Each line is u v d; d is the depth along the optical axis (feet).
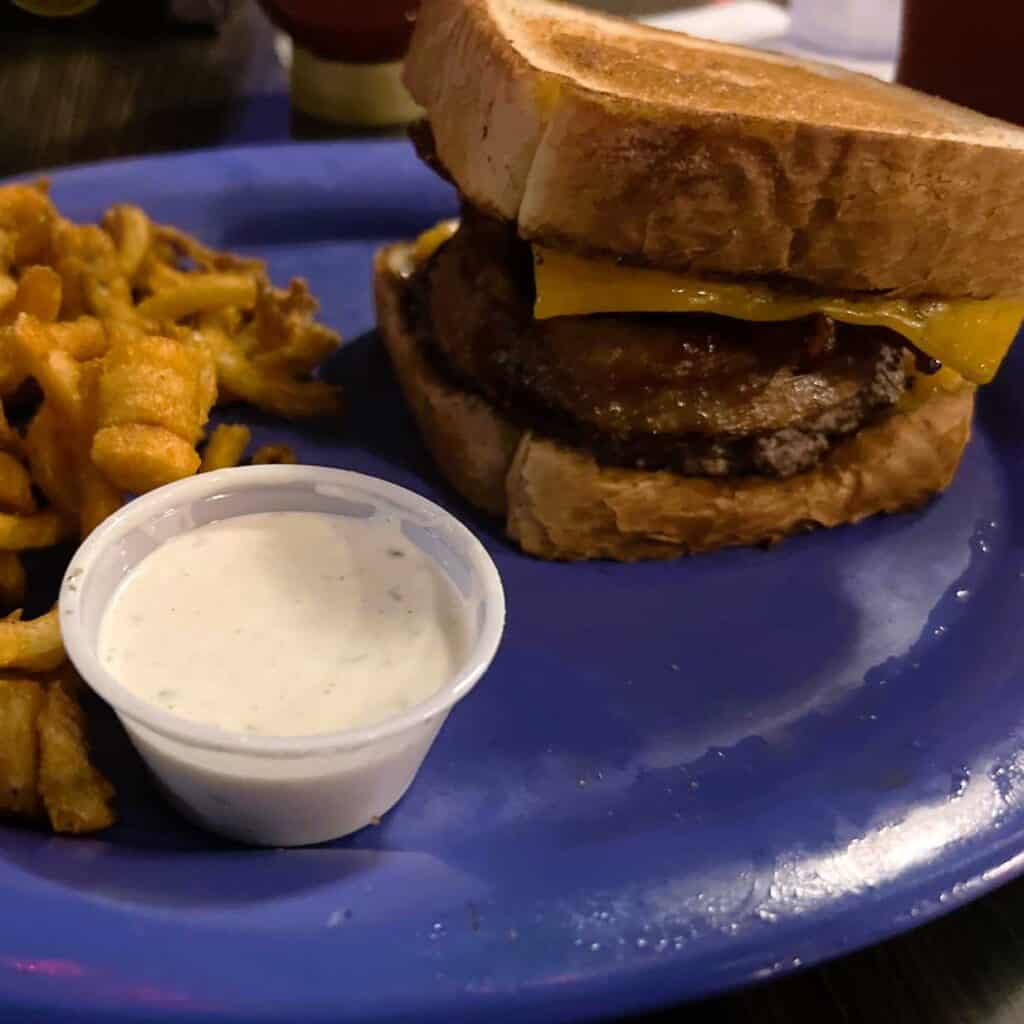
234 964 0.48
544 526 0.77
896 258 0.72
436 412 0.82
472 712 0.66
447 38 0.84
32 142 1.34
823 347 0.75
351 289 1.04
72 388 0.70
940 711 0.68
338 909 0.52
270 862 0.55
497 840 0.59
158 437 0.65
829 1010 0.54
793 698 0.69
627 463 0.77
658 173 0.68
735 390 0.75
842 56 1.53
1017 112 1.15
